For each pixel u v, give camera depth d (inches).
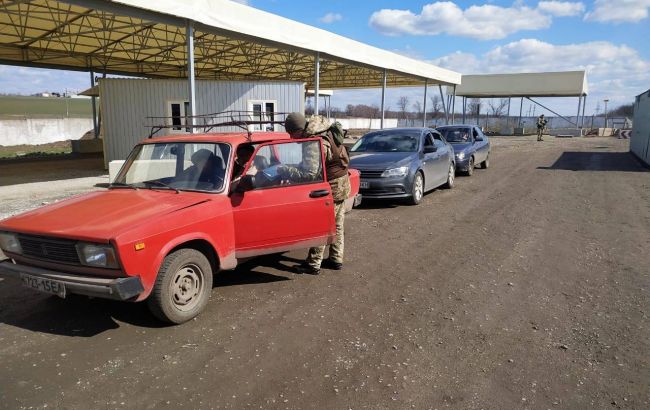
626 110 2746.1
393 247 270.2
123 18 620.1
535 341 158.1
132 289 148.0
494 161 789.9
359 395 126.6
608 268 233.3
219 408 120.6
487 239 287.1
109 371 137.7
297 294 197.6
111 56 915.4
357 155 412.5
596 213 363.3
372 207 390.3
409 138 430.6
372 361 144.3
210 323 169.6
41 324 168.7
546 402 124.3
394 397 125.9
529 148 1111.6
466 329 166.4
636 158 844.6
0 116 1270.9
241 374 136.6
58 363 142.1
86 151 986.7
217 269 184.2
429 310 182.4
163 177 200.4
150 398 124.6
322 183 211.5
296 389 129.2
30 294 197.0
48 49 803.4
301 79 1347.2
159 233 156.4
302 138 212.7
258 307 183.9
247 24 515.8
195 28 482.3
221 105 700.0
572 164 738.2
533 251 261.9
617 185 511.8
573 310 183.2
